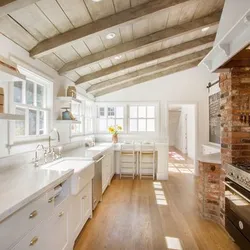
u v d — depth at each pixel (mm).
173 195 4289
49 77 3244
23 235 1394
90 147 4754
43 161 2812
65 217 2152
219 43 2246
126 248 2432
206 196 3188
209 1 2920
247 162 2646
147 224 3014
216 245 2500
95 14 2480
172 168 6969
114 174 5969
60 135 3709
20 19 2141
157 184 5082
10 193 1481
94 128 6242
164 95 6090
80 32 2623
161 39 3408
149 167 5926
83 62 3527
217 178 3096
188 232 2795
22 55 2531
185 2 2561
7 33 2213
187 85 6062
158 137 6102
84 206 2830
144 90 6129
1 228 1168
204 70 6020
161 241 2578
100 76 4441
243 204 2225
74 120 3670
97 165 3562
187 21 3346
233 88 2680
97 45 3293
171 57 4957
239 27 1871
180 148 11930
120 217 3238
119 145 5711
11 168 2340
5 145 2248
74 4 2205
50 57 3107
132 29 3131
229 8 2246
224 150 2887
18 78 1970
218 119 5258
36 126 3070
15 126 2594
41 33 2494
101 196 3947
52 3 2094
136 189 4684
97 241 2574
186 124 10305
